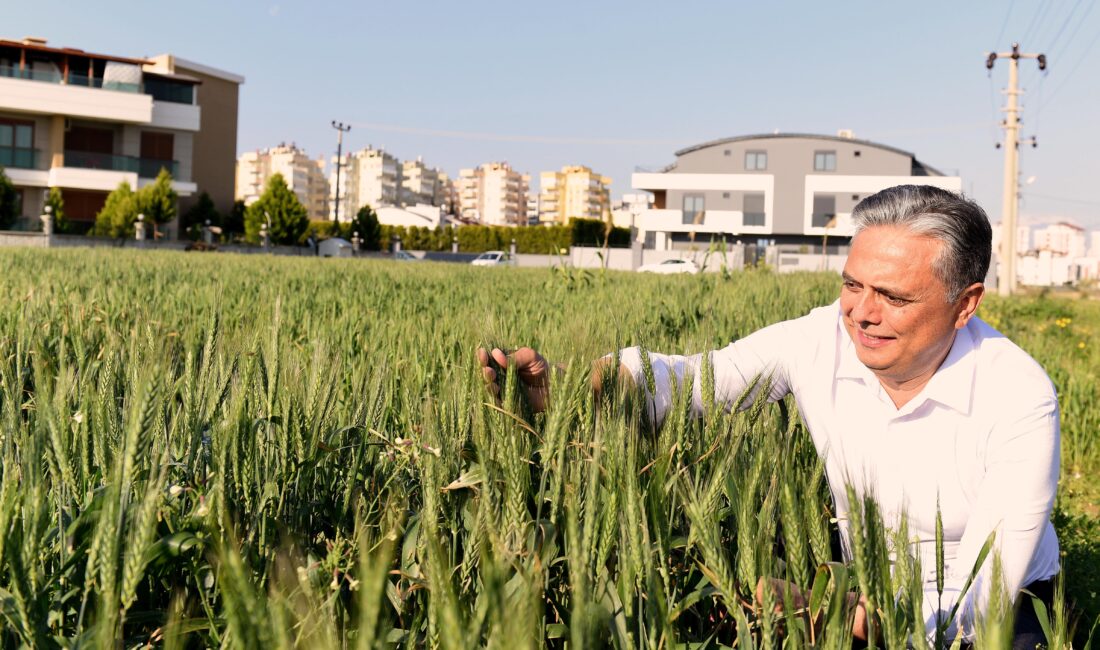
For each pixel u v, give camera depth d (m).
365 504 1.84
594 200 196.12
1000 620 1.24
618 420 1.81
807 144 62.88
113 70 47.47
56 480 1.59
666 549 1.61
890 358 2.22
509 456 1.62
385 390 2.41
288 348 2.38
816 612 1.56
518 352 2.21
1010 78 32.66
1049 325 14.95
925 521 2.41
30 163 46.50
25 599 1.28
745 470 1.78
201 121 55.41
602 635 1.39
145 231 43.25
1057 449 2.24
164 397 1.85
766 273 15.64
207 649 1.46
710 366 2.13
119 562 1.32
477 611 1.11
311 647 1.16
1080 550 3.90
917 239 2.08
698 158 64.62
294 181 173.50
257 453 1.78
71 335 3.05
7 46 45.66
